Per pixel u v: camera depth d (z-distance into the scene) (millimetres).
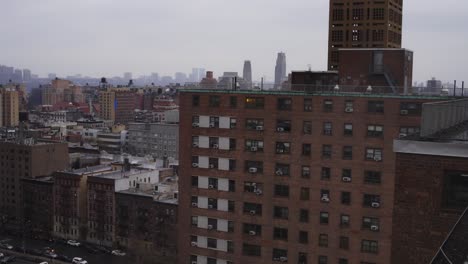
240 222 105375
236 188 105438
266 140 102812
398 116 94000
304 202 100375
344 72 114312
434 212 33812
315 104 99000
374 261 95688
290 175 101250
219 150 106625
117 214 198750
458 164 32875
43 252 196125
